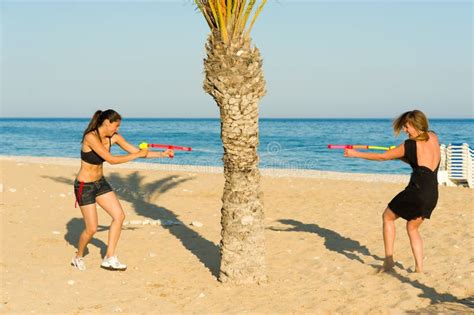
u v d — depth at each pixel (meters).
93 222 6.90
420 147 6.54
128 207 12.02
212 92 6.31
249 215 6.51
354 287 6.47
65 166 18.86
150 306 5.90
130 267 7.33
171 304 5.98
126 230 9.50
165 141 57.66
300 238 8.99
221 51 6.16
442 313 5.55
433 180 6.56
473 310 5.64
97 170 6.86
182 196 13.42
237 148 6.34
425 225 9.71
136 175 16.98
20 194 12.71
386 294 6.17
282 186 14.96
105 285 6.57
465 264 7.18
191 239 8.91
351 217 10.71
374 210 11.44
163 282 6.74
